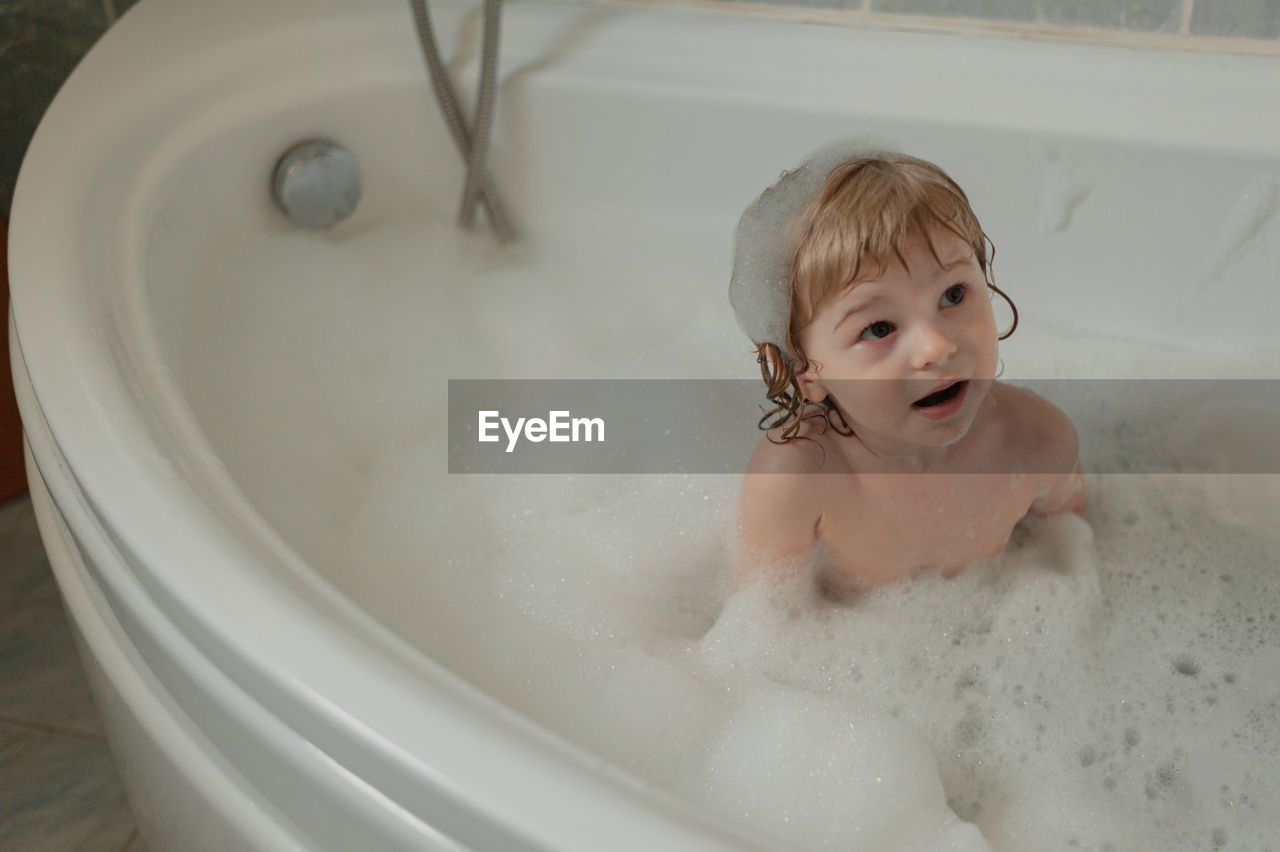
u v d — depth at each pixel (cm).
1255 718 79
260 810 57
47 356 68
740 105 105
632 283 116
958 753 78
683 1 114
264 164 107
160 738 62
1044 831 74
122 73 99
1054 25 105
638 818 44
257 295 107
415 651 53
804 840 67
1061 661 83
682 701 76
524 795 45
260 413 100
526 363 113
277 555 58
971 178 102
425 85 110
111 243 84
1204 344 103
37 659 112
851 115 102
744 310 79
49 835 96
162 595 55
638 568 93
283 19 109
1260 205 96
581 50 110
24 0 121
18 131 129
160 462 61
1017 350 106
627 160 111
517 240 117
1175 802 75
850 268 69
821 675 81
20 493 131
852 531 82
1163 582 89
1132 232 101
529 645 85
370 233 115
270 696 51
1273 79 99
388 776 47
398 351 111
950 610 85
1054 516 91
